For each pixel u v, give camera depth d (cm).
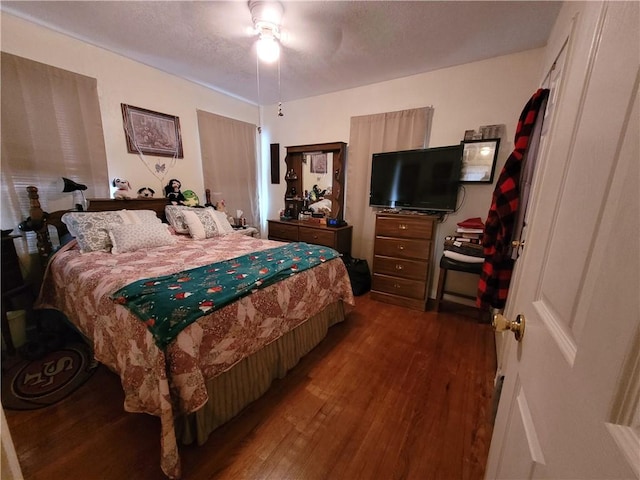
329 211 354
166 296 126
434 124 271
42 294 198
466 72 249
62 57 212
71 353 188
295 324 173
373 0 162
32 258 208
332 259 213
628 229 30
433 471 115
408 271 271
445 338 218
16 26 190
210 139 326
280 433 132
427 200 274
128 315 122
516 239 181
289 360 172
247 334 139
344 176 341
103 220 214
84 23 195
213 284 143
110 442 124
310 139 359
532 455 47
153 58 249
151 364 109
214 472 113
